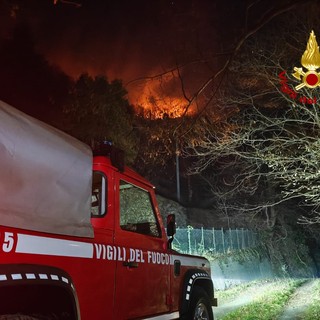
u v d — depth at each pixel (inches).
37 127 134.3
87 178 150.7
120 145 662.5
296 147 472.1
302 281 858.1
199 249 681.6
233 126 459.8
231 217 970.1
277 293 608.4
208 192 1192.2
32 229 121.2
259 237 952.3
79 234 141.5
